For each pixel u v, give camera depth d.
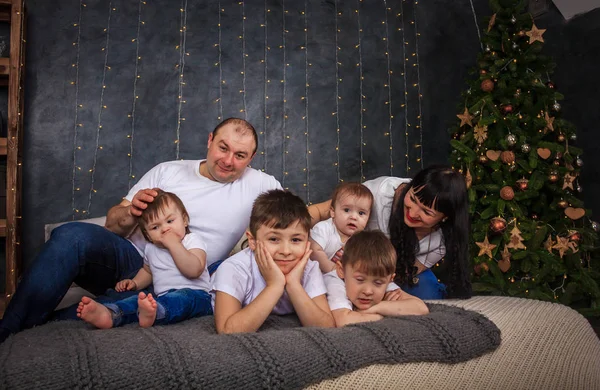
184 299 1.64
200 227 2.02
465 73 4.05
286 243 1.58
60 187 3.21
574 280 3.06
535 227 3.04
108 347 1.17
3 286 3.08
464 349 1.40
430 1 4.02
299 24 3.70
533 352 1.54
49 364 1.08
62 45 3.25
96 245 1.74
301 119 3.66
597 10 3.61
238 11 3.58
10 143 2.86
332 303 1.67
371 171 3.80
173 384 1.09
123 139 3.33
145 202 1.81
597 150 3.62
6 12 3.05
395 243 2.02
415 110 3.92
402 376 1.30
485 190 3.20
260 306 1.46
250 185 2.12
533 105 3.34
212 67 3.51
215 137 2.03
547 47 3.93
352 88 3.79
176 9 3.47
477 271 3.03
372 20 3.87
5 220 2.85
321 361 1.23
